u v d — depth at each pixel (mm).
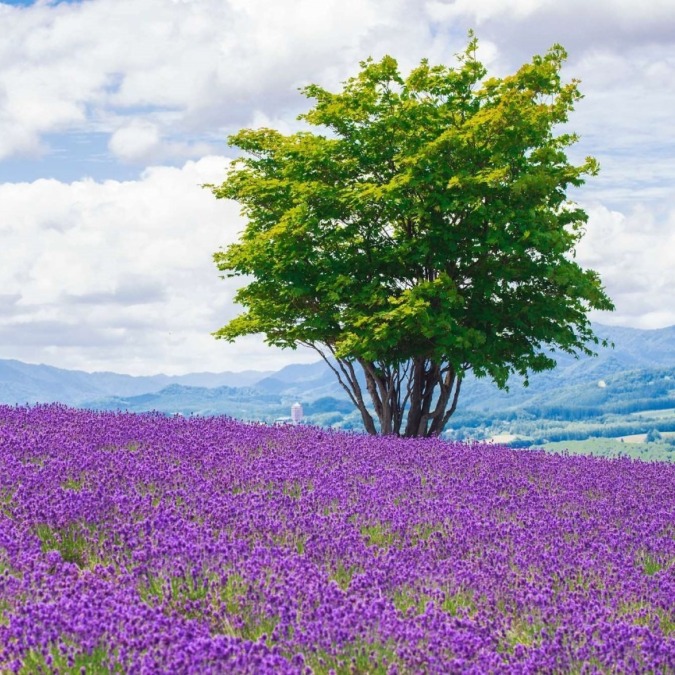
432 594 8328
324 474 13086
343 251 25797
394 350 25453
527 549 10109
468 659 6793
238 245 28375
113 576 8141
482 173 23875
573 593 8648
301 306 26781
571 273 23719
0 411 17656
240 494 11359
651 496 14117
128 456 13117
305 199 24812
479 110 24797
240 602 7551
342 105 25328
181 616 6898
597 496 13836
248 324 27438
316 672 6555
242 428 17859
